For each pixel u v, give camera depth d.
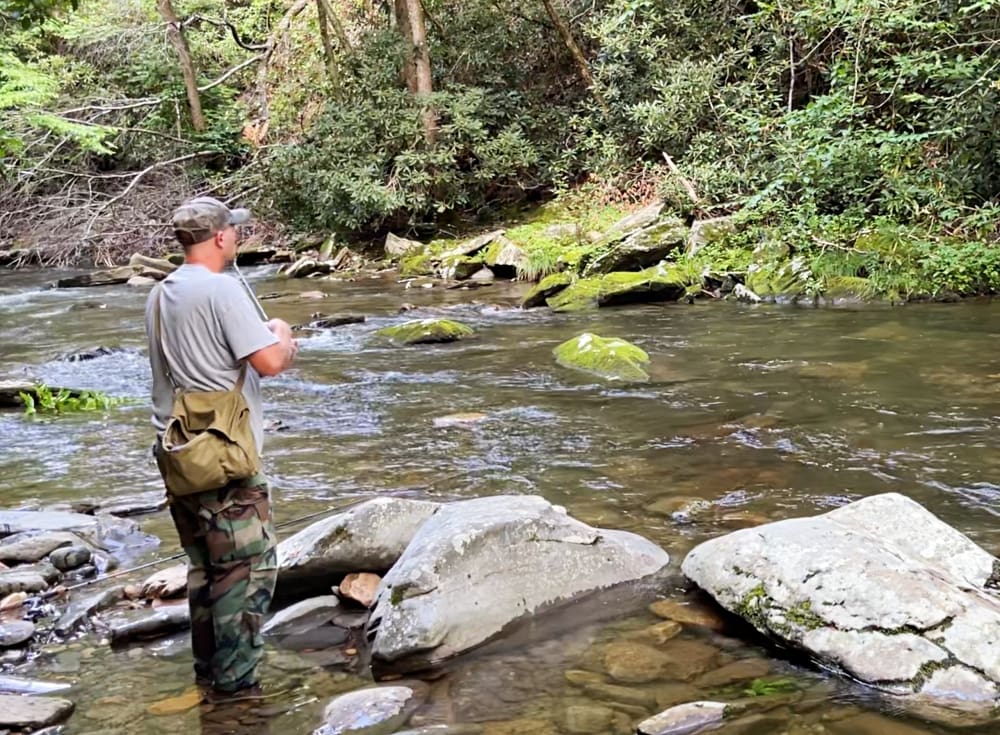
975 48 11.19
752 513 4.14
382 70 16.55
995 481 4.43
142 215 18.59
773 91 13.80
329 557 3.49
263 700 2.76
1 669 3.01
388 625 3.00
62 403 7.02
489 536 3.27
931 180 10.96
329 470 5.11
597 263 11.65
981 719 2.43
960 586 2.93
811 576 2.96
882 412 5.72
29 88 18.83
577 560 3.40
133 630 3.21
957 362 6.94
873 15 11.24
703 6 14.84
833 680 2.69
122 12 22.70
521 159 15.87
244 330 2.70
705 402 6.19
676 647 2.96
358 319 10.24
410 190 16.14
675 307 10.34
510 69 17.36
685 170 13.54
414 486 4.77
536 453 5.24
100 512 4.50
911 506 3.38
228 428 2.66
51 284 15.07
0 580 3.57
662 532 3.96
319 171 15.94
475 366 7.75
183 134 20.45
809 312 9.55
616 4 15.65
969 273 9.71
